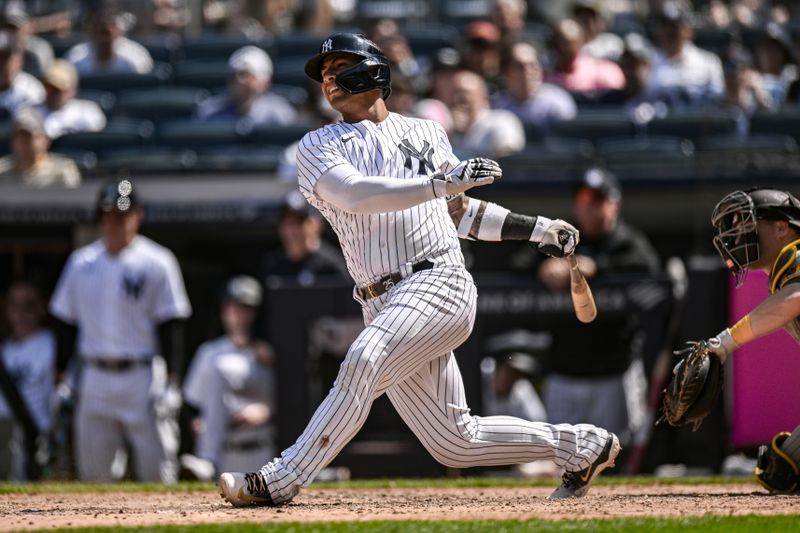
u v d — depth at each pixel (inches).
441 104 1496.1
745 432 1117.1
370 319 623.5
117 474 1229.7
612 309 1170.6
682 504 650.8
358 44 614.2
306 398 1195.9
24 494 842.8
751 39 1921.8
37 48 1851.6
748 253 663.1
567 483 671.1
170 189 1397.6
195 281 1512.1
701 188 1328.7
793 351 1111.0
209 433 1212.5
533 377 1247.5
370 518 571.5
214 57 1903.3
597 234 1192.8
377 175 608.4
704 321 1152.2
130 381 1205.7
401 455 1171.3
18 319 1304.1
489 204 636.7
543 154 1370.6
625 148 1407.5
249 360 1224.8
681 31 1644.9
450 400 621.6
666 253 1432.1
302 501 709.3
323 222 1400.1
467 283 613.3
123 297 1208.8
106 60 1809.8
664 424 1154.0
